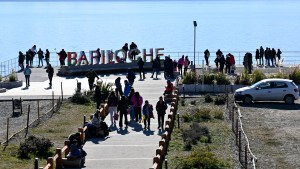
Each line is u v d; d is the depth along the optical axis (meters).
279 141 41.69
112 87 57.16
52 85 60.97
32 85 61.19
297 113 50.81
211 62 90.56
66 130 43.19
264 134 43.59
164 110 41.94
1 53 122.62
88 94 54.31
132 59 69.75
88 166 33.09
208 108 50.09
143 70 63.41
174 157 35.75
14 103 49.62
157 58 64.06
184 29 196.50
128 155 35.31
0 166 33.91
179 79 62.06
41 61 75.38
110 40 153.88
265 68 72.38
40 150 36.78
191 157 34.59
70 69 66.88
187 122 45.88
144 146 37.41
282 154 38.50
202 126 42.84
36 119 46.94
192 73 59.84
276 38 157.88
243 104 54.28
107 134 39.94
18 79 63.62
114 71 68.75
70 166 32.72
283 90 54.41
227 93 54.59
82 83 61.91
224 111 50.56
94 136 39.44
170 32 183.62
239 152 36.69
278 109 52.44
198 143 39.84
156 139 39.19
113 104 42.81
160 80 62.38
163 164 34.00
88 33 181.38
